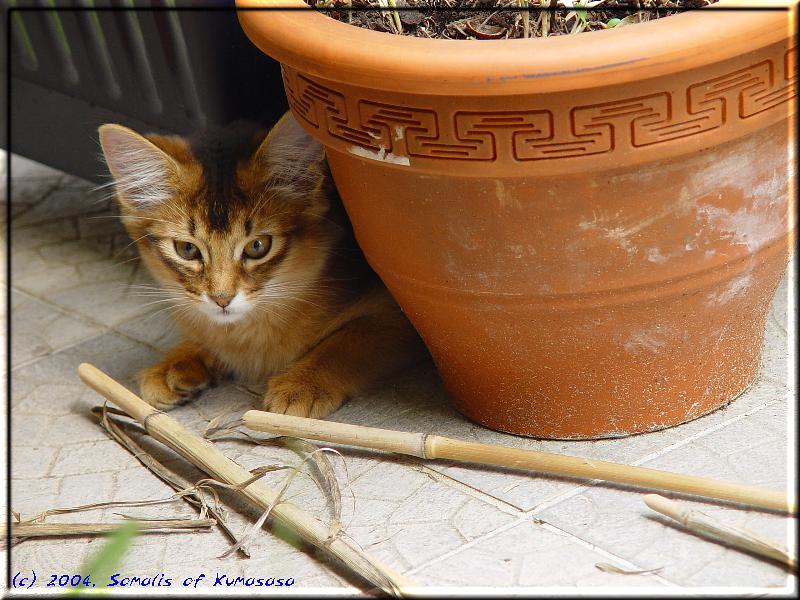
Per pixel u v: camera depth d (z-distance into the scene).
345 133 0.66
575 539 0.65
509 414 0.71
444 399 0.75
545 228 0.64
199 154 0.77
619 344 0.67
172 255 0.77
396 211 0.66
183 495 0.71
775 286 0.70
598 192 0.63
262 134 0.78
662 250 0.65
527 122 0.62
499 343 0.68
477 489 0.69
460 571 0.64
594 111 0.61
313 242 0.78
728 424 0.70
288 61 0.65
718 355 0.69
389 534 0.67
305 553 0.67
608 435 0.70
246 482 0.69
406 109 0.63
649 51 0.60
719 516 0.65
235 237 0.76
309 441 0.73
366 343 0.78
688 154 0.63
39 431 0.78
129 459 0.75
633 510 0.66
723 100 0.62
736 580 0.62
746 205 0.65
